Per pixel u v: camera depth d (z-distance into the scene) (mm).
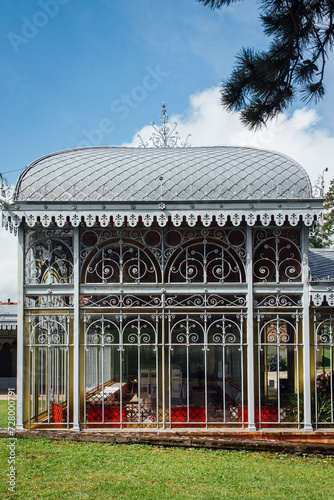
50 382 9523
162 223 8695
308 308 8945
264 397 8922
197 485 6527
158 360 8906
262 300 9055
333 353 9023
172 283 9000
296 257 9195
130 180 9180
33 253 9281
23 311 9039
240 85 7195
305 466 7441
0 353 20047
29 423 8898
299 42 7148
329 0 6926
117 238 9180
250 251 9031
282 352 9156
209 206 8711
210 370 8922
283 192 9031
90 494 6188
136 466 7195
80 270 9094
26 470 6977
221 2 7188
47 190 9094
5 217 8828
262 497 6160
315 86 7387
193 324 8969
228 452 7988
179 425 8781
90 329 9969
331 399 8906
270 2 7129
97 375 9695
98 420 8891
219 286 9000
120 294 8992
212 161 9625
